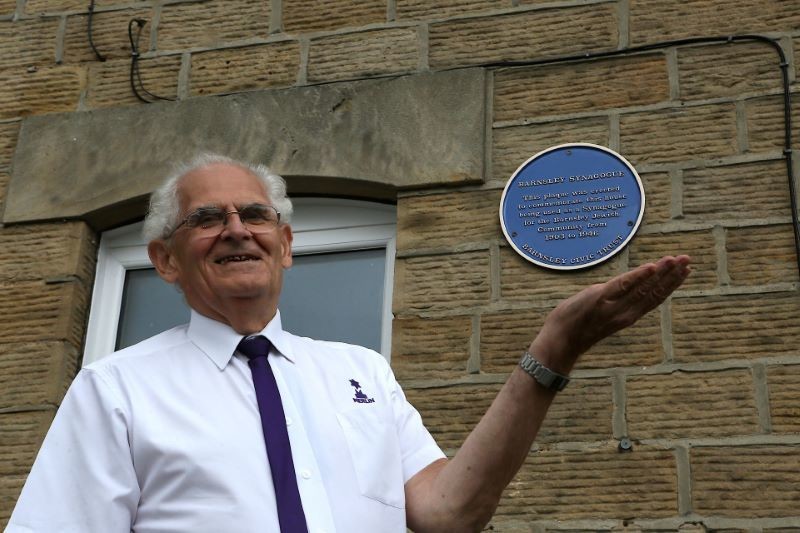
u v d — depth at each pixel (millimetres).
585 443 4207
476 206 4684
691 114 4621
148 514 2725
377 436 2945
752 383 4164
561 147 4680
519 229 4582
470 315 4512
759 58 4648
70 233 5035
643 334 4309
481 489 2834
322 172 4879
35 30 5480
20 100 5359
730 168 4500
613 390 4258
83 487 2750
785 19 4688
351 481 2824
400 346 4520
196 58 5266
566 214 4562
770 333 4219
